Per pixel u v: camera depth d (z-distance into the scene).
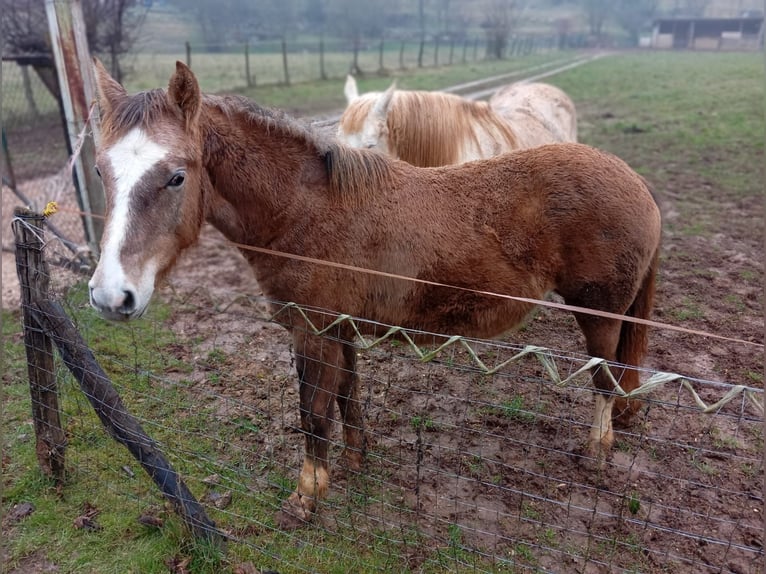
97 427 3.45
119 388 3.82
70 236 6.39
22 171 9.34
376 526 2.86
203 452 3.34
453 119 4.72
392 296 2.83
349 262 2.72
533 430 3.54
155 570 2.64
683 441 3.37
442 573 2.61
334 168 2.67
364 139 4.58
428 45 37.38
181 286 5.53
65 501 3.03
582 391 3.88
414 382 3.98
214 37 26.41
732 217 6.82
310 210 2.69
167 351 4.38
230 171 2.63
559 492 3.07
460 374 4.05
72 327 2.73
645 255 2.88
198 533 2.67
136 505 2.98
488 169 2.92
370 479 3.15
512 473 3.21
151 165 2.18
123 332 4.59
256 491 3.08
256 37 30.27
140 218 2.18
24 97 12.59
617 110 15.09
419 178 2.88
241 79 19.97
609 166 2.87
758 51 42.31
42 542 2.79
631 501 2.86
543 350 2.03
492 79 22.39
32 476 3.15
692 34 52.06
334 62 26.56
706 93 17.17
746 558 2.64
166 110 2.29
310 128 2.72
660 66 29.14
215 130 2.58
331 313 2.46
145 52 20.27
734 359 4.14
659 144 10.83
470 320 2.92
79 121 5.18
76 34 4.97
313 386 2.76
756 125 11.79
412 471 3.22
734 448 3.29
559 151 2.90
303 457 3.33
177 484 2.65
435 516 2.81
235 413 3.68
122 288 2.11
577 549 2.71
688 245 6.05
